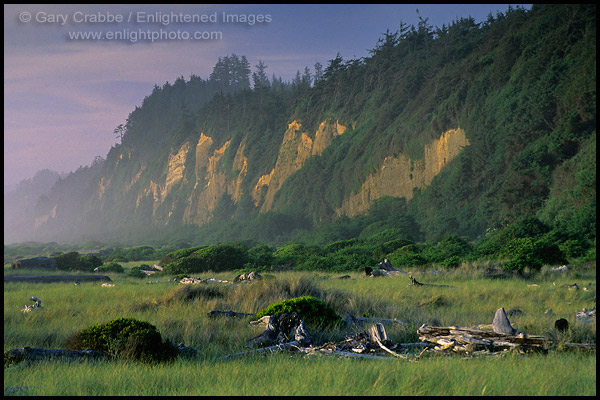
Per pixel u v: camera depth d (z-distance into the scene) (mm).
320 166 148250
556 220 55000
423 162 112812
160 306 16875
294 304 13141
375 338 10016
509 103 92875
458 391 5961
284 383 6512
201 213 197250
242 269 43281
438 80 120188
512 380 6363
